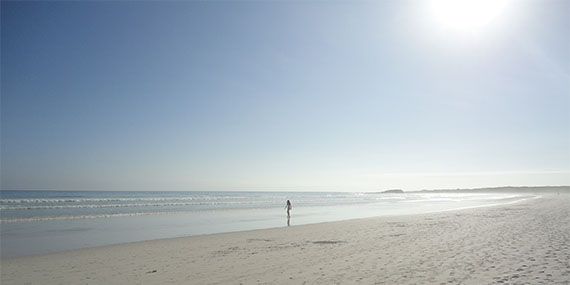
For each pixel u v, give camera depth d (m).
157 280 7.97
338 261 9.36
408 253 10.16
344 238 14.34
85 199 51.66
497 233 14.01
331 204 54.06
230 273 8.41
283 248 12.24
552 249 9.90
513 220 19.67
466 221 20.09
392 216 26.53
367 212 35.25
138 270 9.19
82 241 15.41
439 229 16.44
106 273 8.91
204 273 8.53
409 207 44.69
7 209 32.06
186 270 8.98
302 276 7.76
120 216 27.95
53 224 21.80
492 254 9.41
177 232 18.88
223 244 13.80
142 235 17.58
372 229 17.67
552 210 27.81
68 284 7.90
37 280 8.34
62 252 12.30
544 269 7.47
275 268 8.78
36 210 31.69
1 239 15.83
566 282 6.43
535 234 13.28
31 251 12.95
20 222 22.48
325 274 7.86
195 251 12.20
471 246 10.96
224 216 29.42
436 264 8.40
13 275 8.88
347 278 7.38
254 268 8.89
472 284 6.50
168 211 33.97
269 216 29.78
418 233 15.13
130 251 12.41
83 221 23.81
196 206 42.84
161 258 10.92
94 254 11.84
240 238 15.55
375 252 10.59
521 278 6.79
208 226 21.86
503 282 6.55
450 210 32.44
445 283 6.64
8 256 11.84
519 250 9.89
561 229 14.66
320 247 12.11
